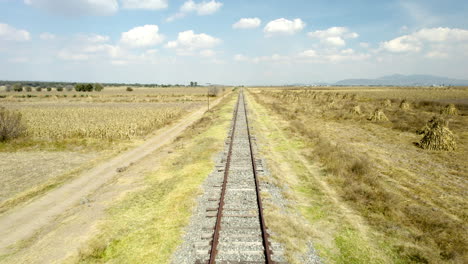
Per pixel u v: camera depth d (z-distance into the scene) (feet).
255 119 105.91
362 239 24.75
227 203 31.07
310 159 50.90
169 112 132.16
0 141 74.23
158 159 55.52
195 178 40.14
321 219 28.45
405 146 60.59
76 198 39.70
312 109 133.39
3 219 33.76
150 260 21.98
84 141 76.95
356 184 36.24
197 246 22.95
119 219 29.53
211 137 70.79
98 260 22.65
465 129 76.79
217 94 309.83
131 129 86.89
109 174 50.37
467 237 24.49
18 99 270.26
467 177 40.96
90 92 442.09
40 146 72.13
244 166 44.88
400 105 128.47
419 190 36.09
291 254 22.02
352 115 105.09
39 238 28.37
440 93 282.56
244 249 22.47
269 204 30.68
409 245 23.66
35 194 41.73
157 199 34.04
